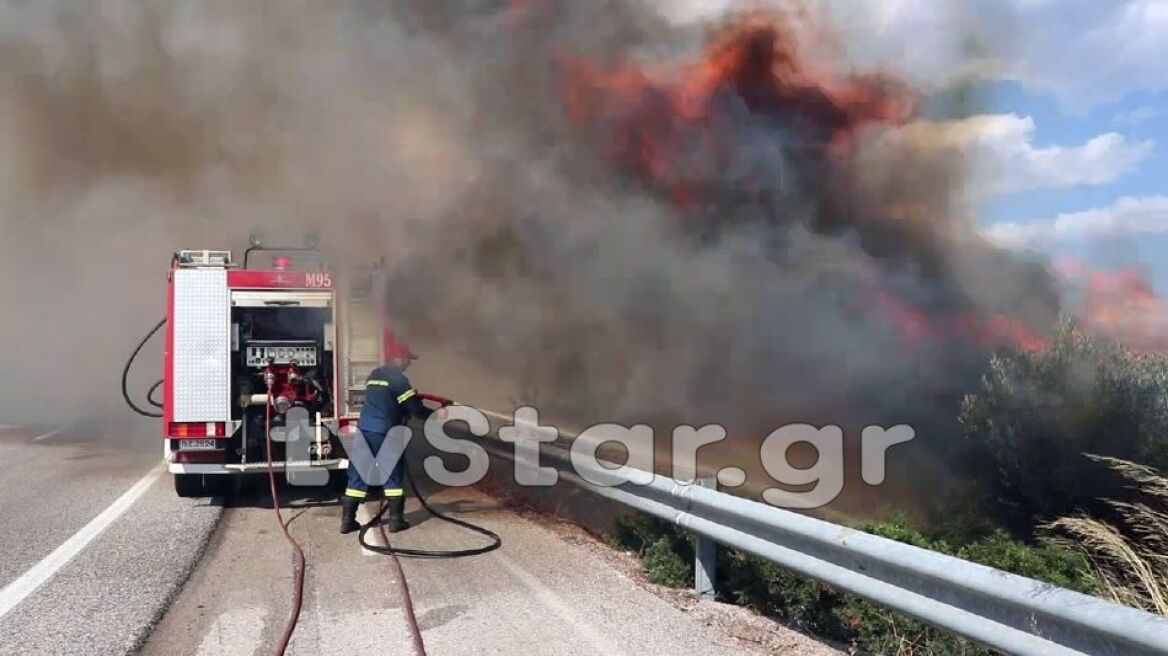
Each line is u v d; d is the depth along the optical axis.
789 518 4.89
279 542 7.48
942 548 5.70
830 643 5.15
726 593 5.93
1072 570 5.36
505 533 7.75
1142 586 5.13
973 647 4.71
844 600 5.29
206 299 9.13
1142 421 6.05
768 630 5.21
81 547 7.14
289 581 6.24
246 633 5.16
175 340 9.03
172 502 9.09
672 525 6.54
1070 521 5.58
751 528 5.31
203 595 5.92
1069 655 3.41
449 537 7.60
